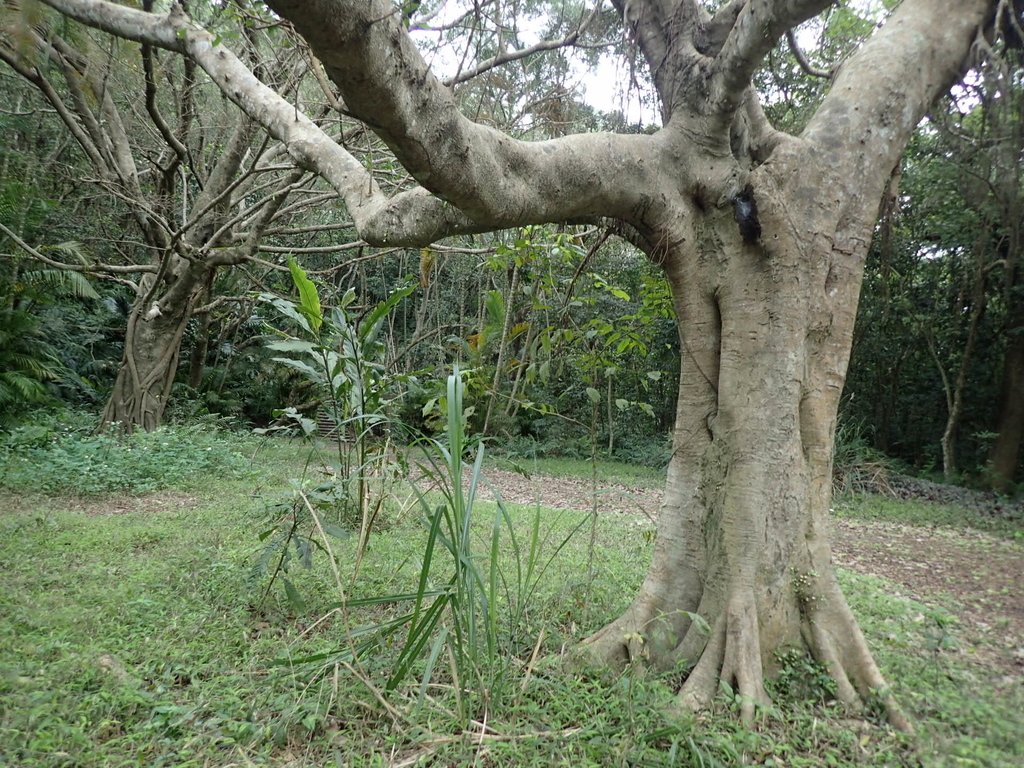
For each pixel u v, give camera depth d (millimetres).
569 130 7062
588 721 2977
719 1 6371
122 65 10172
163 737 2811
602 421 16203
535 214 3172
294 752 2799
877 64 3621
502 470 13180
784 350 3412
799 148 3488
